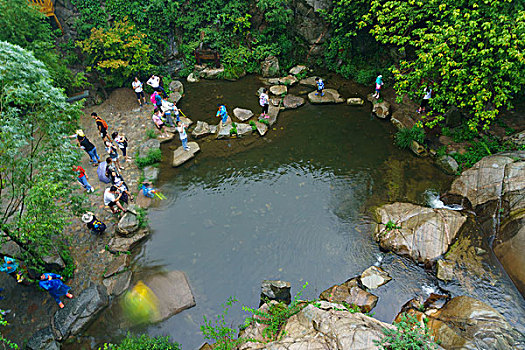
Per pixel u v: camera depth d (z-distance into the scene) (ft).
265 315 28.96
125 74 62.85
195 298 33.53
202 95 67.92
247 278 35.45
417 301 31.78
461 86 40.60
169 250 38.11
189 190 46.24
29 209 29.04
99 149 52.54
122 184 42.45
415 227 37.50
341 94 66.44
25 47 51.67
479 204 38.91
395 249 36.86
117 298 33.01
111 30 62.03
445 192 42.86
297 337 24.56
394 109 60.34
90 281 34.35
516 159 38.99
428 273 34.53
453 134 51.03
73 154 33.22
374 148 52.65
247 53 73.77
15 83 28.60
